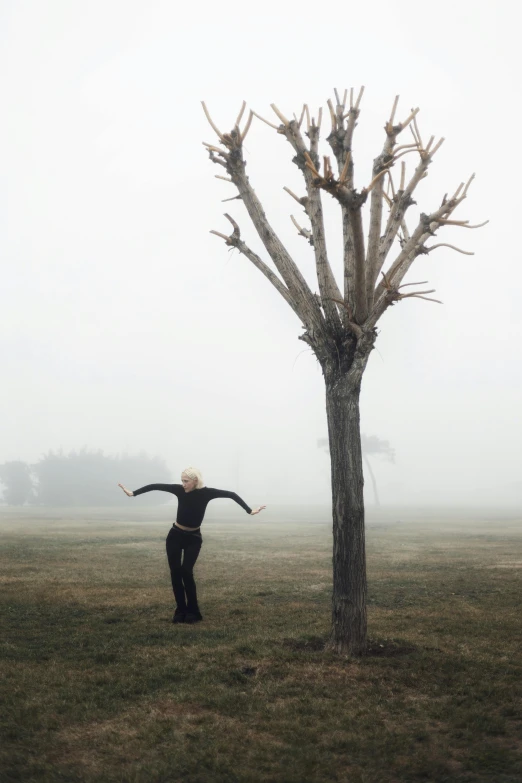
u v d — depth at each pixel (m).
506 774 4.97
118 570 17.02
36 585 13.98
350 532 8.16
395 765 5.11
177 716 6.11
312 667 7.54
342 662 7.72
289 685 6.99
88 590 13.44
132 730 5.78
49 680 7.07
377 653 8.22
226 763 5.09
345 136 8.30
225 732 5.73
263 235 8.58
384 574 16.66
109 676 7.21
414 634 9.46
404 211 8.73
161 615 10.88
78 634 9.33
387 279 7.88
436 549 24.58
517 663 7.91
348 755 5.34
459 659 7.94
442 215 8.23
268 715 6.13
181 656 8.11
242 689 6.89
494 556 21.69
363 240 7.54
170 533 10.43
